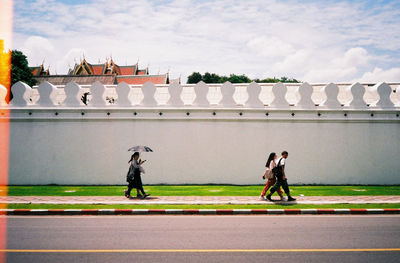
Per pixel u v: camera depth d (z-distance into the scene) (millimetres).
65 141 15531
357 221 8477
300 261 5250
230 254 5621
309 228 7668
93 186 14992
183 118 15461
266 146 15352
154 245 6211
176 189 13727
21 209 9570
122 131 15555
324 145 15281
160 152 15508
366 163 15203
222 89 15570
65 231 7402
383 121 15219
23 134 15586
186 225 8055
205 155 15398
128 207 9906
